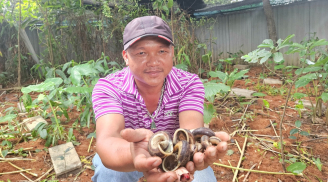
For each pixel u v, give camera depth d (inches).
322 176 122.4
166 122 80.1
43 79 408.2
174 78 77.7
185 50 356.8
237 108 221.1
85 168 138.9
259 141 161.0
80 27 375.6
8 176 132.9
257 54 113.0
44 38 400.2
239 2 450.0
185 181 44.7
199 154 47.4
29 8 295.0
